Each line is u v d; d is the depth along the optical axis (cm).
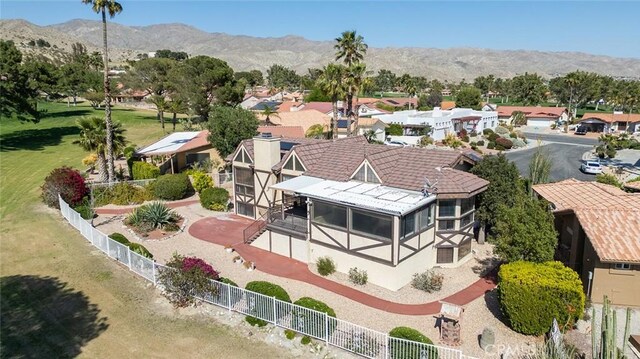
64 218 3922
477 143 9444
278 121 7925
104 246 3159
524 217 2562
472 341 2166
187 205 4553
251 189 4059
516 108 13950
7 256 3134
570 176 6381
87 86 12700
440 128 9875
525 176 6194
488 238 3481
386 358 1962
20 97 7144
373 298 2633
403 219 2703
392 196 2888
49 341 2164
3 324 2305
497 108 14162
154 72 11350
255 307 2327
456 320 2122
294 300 2591
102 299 2556
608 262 2411
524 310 2159
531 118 13362
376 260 2775
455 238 3038
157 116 10988
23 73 7112
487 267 3069
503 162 3353
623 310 2458
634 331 2255
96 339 2186
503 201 3250
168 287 2531
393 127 9712
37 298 2566
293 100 13875
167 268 2552
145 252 3008
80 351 2091
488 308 2502
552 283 2150
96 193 4488
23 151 6900
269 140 3800
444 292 2709
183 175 4794
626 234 2492
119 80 13200
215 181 5147
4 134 8250
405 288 2766
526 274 2272
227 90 8994
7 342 2150
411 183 3039
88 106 12794
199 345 2153
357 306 2536
